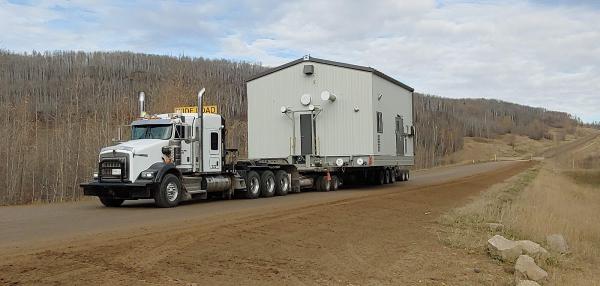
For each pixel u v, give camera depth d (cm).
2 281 636
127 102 3450
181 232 1017
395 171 3083
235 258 845
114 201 1684
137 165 1562
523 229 1360
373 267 882
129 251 828
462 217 1549
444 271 905
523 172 5353
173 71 5247
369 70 2306
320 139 2381
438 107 15700
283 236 1050
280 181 2128
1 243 876
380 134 2416
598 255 1246
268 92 2480
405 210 1652
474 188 2823
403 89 2852
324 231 1152
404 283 808
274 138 2462
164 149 1638
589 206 2961
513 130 18788
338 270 839
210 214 1353
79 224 1139
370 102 2306
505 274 922
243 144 2898
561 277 934
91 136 2689
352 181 2697
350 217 1387
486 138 17062
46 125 2998
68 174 2547
